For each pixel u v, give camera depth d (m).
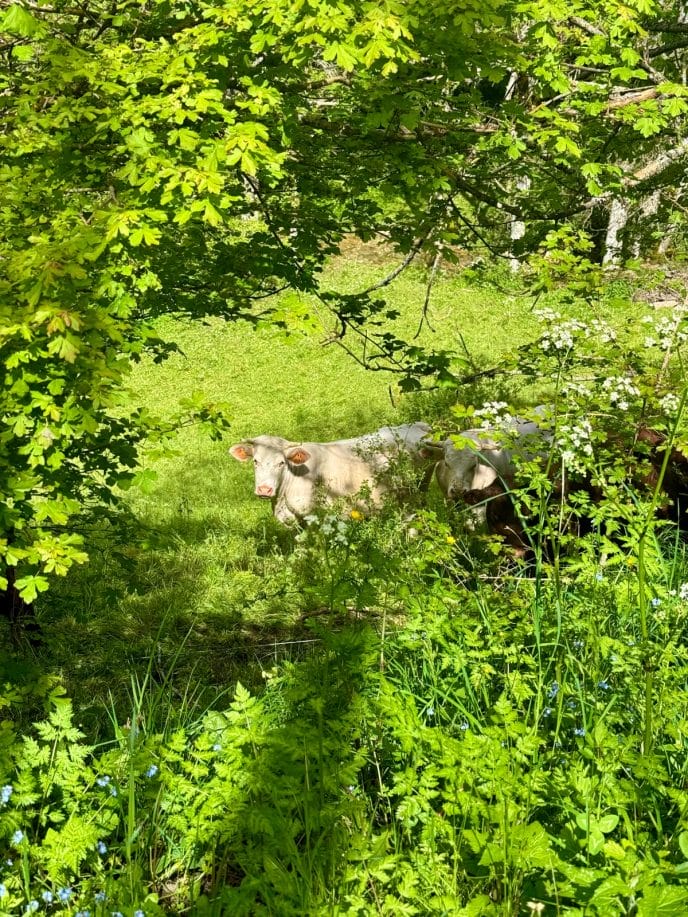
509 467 8.29
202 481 12.79
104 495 5.45
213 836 2.77
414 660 3.84
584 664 3.45
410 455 9.22
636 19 6.26
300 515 9.69
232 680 5.97
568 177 7.64
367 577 3.76
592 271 5.55
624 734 3.17
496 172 7.45
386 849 2.65
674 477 5.86
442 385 6.51
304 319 4.93
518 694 3.13
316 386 18.56
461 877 2.57
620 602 3.88
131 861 2.62
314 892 2.47
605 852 2.35
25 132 5.35
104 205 4.98
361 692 3.33
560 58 5.95
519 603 3.97
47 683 3.40
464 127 6.35
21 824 2.70
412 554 4.75
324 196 7.07
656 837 2.69
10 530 3.94
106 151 5.48
